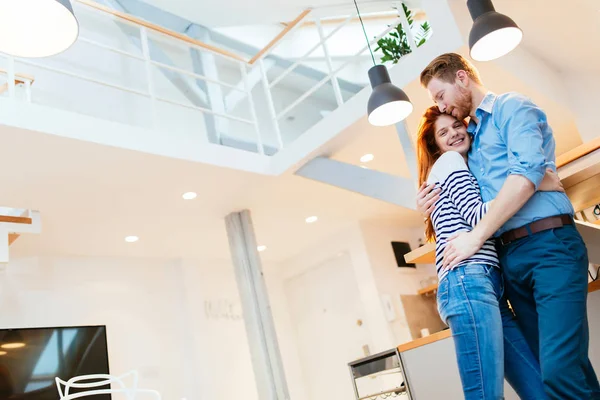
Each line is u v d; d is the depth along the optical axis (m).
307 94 4.77
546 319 1.12
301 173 4.64
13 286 4.72
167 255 5.90
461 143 1.38
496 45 2.74
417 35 5.02
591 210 3.45
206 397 5.42
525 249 1.19
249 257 5.07
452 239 1.24
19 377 4.26
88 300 5.14
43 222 4.45
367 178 4.52
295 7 5.11
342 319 6.41
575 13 3.59
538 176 1.12
